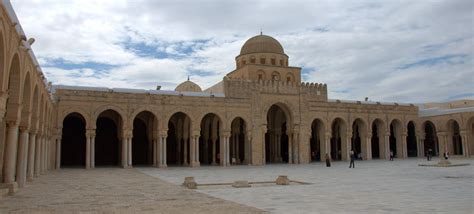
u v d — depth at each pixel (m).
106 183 18.61
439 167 29.56
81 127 41.62
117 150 42.34
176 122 43.03
